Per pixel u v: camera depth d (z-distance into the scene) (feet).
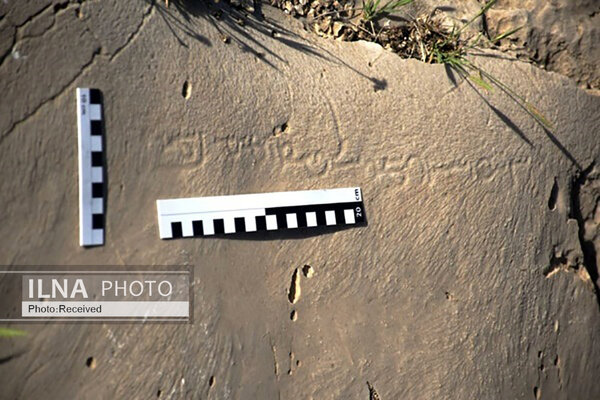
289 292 2.87
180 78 2.83
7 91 2.61
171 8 2.89
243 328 2.78
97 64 2.72
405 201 3.06
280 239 2.88
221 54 2.92
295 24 3.14
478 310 3.11
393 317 2.98
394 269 3.01
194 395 2.69
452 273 3.09
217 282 2.77
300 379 2.83
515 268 3.20
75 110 2.67
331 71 3.09
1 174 2.57
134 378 2.63
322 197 2.95
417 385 2.97
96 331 2.61
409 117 3.13
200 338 2.72
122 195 2.69
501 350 3.13
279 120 2.94
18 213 2.57
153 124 2.76
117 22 2.77
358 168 3.02
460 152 3.17
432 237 3.08
